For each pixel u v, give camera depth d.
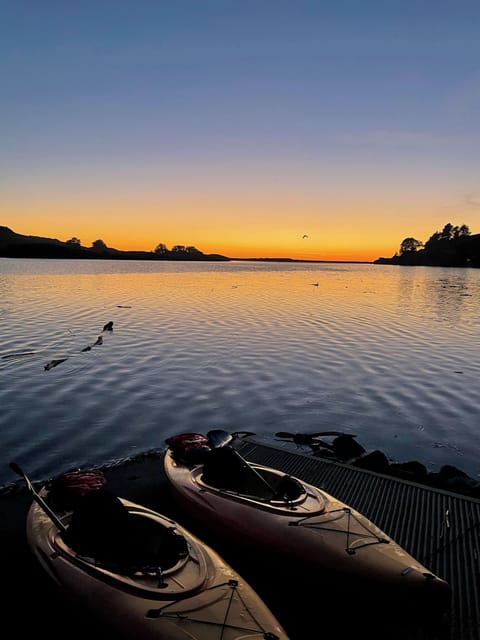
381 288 76.62
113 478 9.96
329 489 9.25
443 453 12.67
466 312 43.66
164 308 40.69
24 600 6.06
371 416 15.23
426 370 20.89
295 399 16.64
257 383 18.34
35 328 28.30
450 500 8.80
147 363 20.73
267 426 14.19
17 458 11.38
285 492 7.61
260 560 6.77
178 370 19.77
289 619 5.91
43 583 6.06
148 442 12.58
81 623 5.26
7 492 9.15
